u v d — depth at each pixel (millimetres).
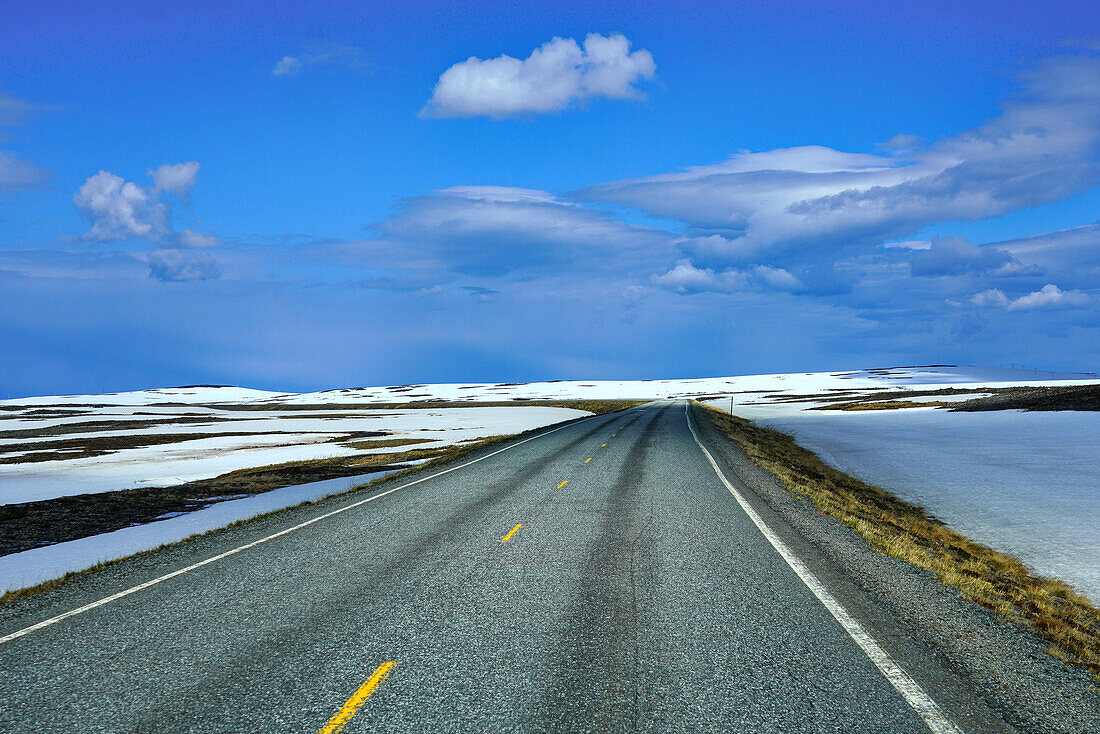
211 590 7500
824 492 16859
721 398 129625
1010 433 38750
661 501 13547
